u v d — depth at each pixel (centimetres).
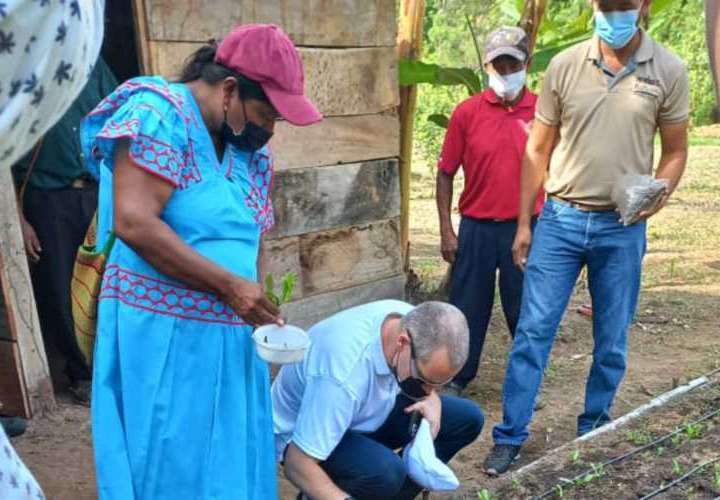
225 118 251
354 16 508
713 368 545
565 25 745
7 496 150
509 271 491
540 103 408
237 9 459
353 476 309
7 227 425
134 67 567
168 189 242
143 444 255
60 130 448
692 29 1894
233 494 266
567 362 574
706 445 399
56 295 461
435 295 667
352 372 296
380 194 545
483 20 1437
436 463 307
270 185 283
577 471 379
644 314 670
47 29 126
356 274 541
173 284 253
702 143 1716
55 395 481
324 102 503
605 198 393
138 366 254
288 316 506
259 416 279
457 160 503
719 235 970
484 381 545
